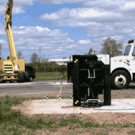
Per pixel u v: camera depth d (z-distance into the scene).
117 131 5.28
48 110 7.45
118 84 14.60
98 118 6.41
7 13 24.20
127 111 7.15
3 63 22.75
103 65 8.19
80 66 8.15
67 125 5.87
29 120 6.18
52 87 16.44
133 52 14.81
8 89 15.61
